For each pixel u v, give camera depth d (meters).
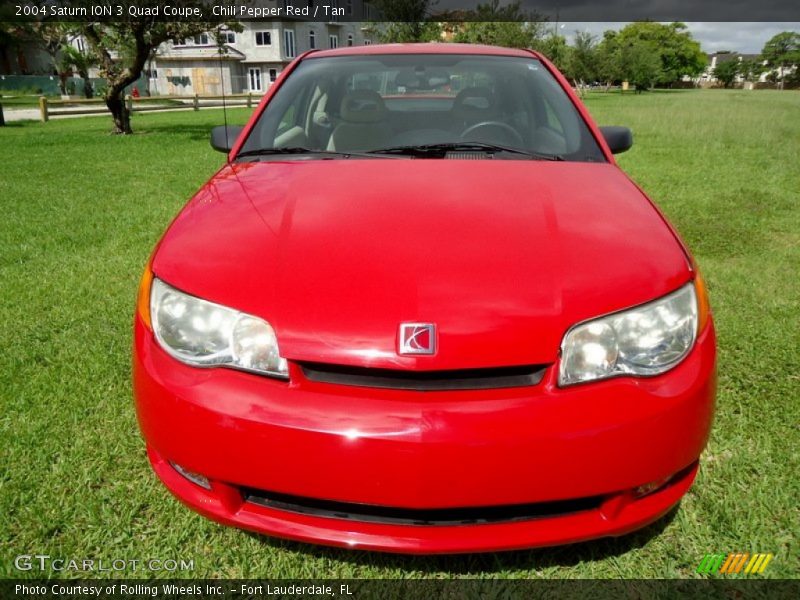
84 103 21.81
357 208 1.79
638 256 1.60
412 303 1.43
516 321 1.42
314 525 1.50
